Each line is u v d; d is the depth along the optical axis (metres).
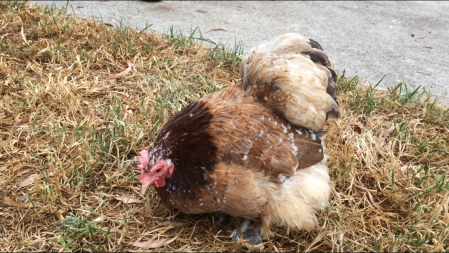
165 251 0.54
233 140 0.51
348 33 1.18
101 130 0.71
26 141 0.68
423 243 0.55
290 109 0.54
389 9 1.37
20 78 0.80
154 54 0.93
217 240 0.56
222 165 0.50
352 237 0.57
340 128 0.76
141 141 0.70
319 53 0.62
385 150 0.72
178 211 0.59
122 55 0.92
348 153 0.69
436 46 1.12
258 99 0.56
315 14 1.31
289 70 0.54
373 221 0.60
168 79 0.87
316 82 0.55
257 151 0.51
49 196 0.58
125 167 0.65
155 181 0.52
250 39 1.10
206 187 0.50
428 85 0.93
